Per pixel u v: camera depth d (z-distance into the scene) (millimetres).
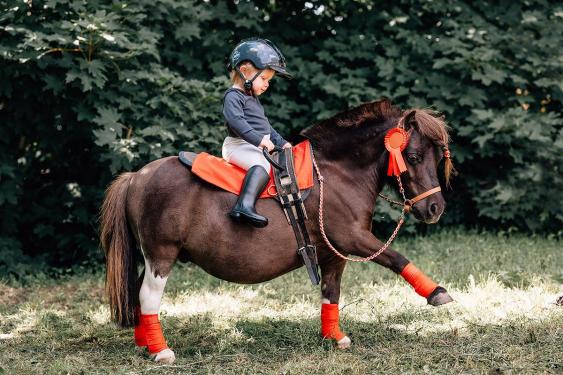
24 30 6172
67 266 7461
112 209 4168
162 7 7305
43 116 7305
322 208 3975
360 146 4086
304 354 4102
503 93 8211
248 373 3766
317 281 3955
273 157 4035
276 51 4051
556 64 7855
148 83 7133
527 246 7273
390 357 3953
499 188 7855
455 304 5066
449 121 7961
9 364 4020
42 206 7609
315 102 8117
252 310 5297
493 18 8375
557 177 8008
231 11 8516
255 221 3756
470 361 3811
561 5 8578
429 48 8109
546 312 4758
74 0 6617
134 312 4129
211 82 7449
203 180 3975
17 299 5934
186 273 6750
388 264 3980
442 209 3975
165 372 3811
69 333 4742
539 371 3639
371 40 8344
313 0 8570
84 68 6387
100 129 6516
